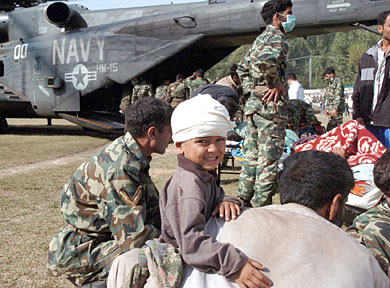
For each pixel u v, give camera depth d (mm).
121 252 2500
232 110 4574
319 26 9898
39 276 3375
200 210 1678
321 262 1425
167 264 1663
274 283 1423
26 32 14680
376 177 2225
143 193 2537
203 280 1587
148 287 1729
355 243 1500
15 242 4059
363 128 4238
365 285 1411
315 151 1775
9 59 13945
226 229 1629
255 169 4598
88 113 13289
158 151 2531
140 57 11852
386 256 2053
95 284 2516
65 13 13078
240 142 5734
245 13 10695
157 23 11703
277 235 1517
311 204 1646
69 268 2531
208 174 1787
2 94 13461
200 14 11227
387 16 4715
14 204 5336
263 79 4496
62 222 4648
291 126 6707
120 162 2439
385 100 4832
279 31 4465
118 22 12484
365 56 5020
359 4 9391
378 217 2229
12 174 7215
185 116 1772
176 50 11469
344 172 1675
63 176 7055
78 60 12672
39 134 13984
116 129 12391
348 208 3742
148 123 2451
